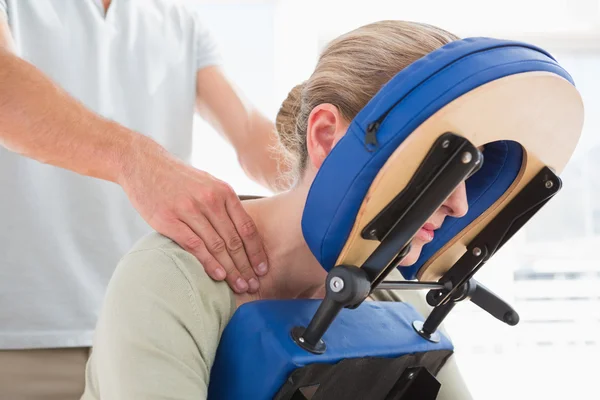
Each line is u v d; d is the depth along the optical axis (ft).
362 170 2.02
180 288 2.51
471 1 7.95
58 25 4.40
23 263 4.11
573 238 8.49
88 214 4.27
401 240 2.10
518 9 8.03
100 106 4.48
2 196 4.09
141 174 3.07
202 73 4.91
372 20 7.88
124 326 2.40
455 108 1.92
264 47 7.73
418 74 1.97
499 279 8.52
